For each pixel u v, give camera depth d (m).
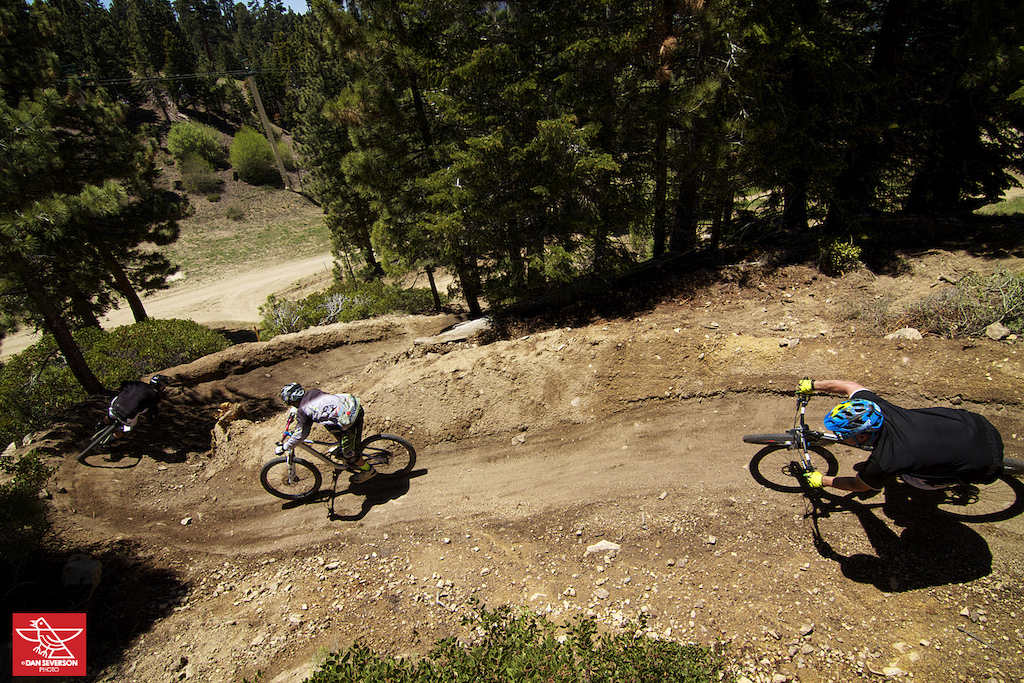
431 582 5.45
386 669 3.82
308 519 6.59
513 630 4.10
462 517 6.26
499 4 11.27
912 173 12.99
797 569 4.82
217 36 87.12
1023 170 11.95
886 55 10.96
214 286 40.56
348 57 12.57
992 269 8.65
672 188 12.70
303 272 43.06
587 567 5.34
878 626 4.23
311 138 30.78
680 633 4.47
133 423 7.96
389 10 11.78
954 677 3.75
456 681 3.72
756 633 4.34
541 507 6.18
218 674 4.54
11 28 13.40
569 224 11.20
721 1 9.65
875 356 6.73
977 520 4.82
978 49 9.64
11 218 8.80
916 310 7.46
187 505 6.95
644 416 7.42
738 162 10.86
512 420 7.75
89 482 7.17
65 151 15.32
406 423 7.90
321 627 5.02
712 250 12.09
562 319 10.90
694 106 10.38
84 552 5.89
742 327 8.27
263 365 12.53
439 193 11.45
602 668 3.76
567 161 10.39
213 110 75.25
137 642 4.96
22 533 5.52
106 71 61.53
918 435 4.14
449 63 11.35
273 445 7.75
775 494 5.57
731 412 7.02
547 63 11.24
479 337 11.52
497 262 12.42
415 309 21.16
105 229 18.27
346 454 6.49
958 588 4.37
